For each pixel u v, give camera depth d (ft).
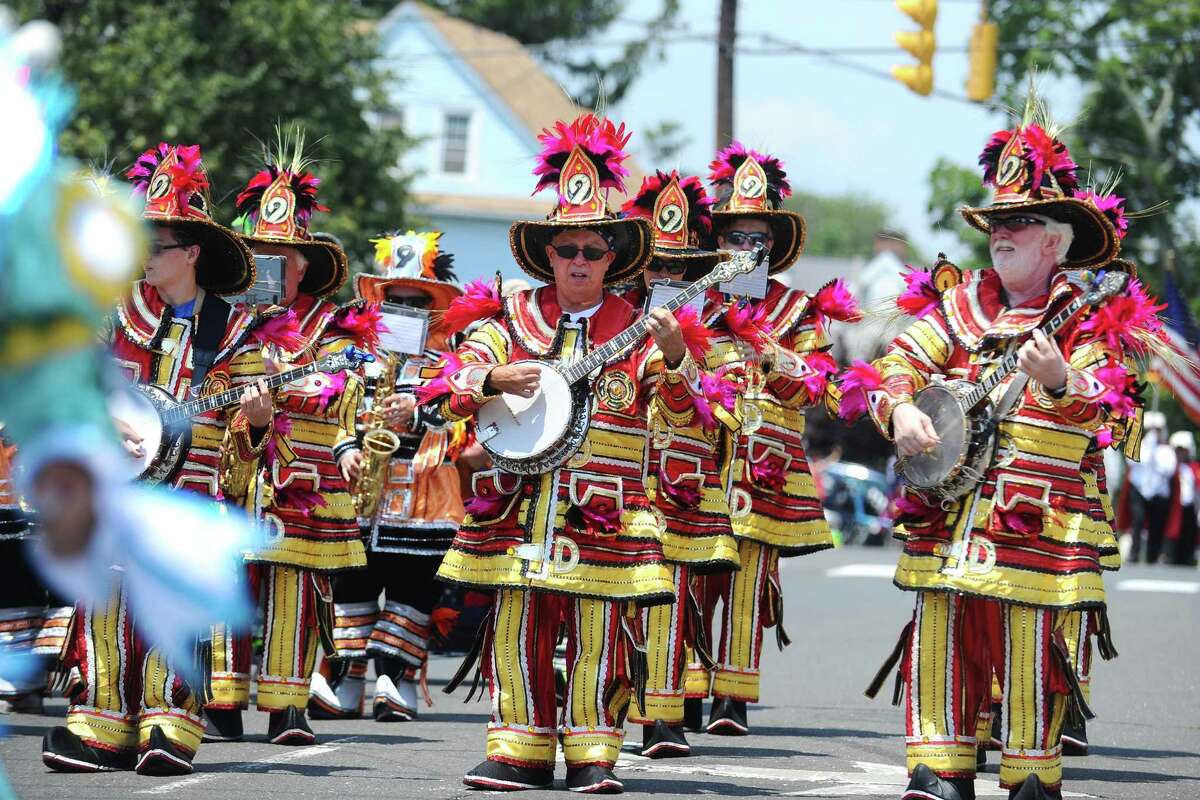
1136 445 66.03
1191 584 157.38
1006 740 49.90
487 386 53.42
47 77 27.76
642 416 54.34
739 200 75.05
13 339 26.99
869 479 230.27
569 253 54.34
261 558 63.72
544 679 54.39
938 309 52.19
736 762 62.75
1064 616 49.78
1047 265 50.93
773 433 72.02
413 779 56.44
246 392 54.90
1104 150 288.92
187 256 55.93
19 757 58.75
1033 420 49.39
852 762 63.41
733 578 71.77
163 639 27.63
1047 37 289.94
